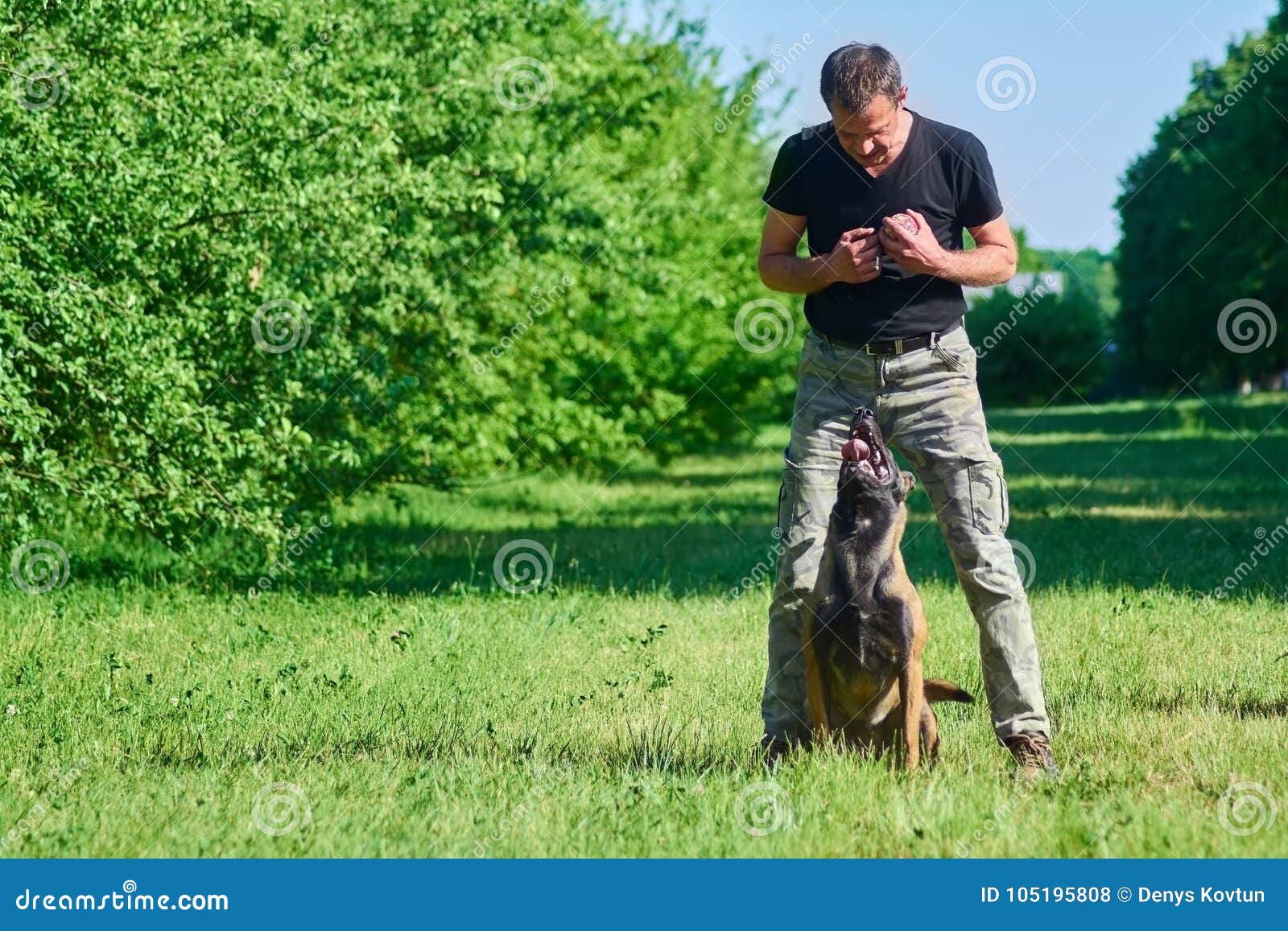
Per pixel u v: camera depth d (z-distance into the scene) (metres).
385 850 5.30
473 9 16.64
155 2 12.16
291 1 14.09
